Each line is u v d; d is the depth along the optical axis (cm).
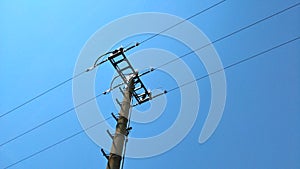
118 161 1210
